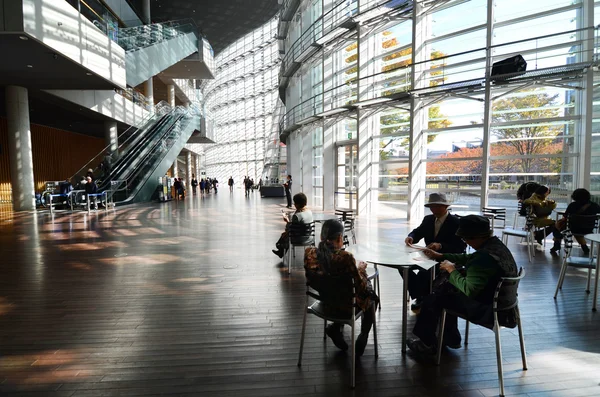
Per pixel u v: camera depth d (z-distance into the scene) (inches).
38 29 347.6
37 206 642.8
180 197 932.0
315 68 668.1
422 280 149.5
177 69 994.1
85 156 1031.6
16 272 221.1
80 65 422.6
